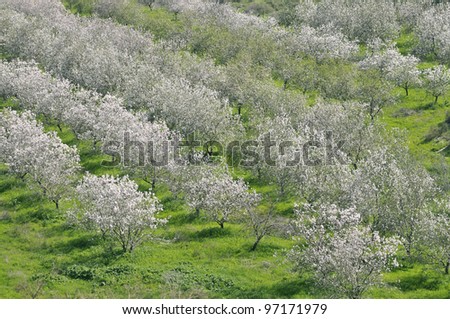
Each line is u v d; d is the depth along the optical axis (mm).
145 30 118188
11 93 81062
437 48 104875
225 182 53969
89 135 68688
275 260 47906
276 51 99625
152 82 81375
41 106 73750
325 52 103625
